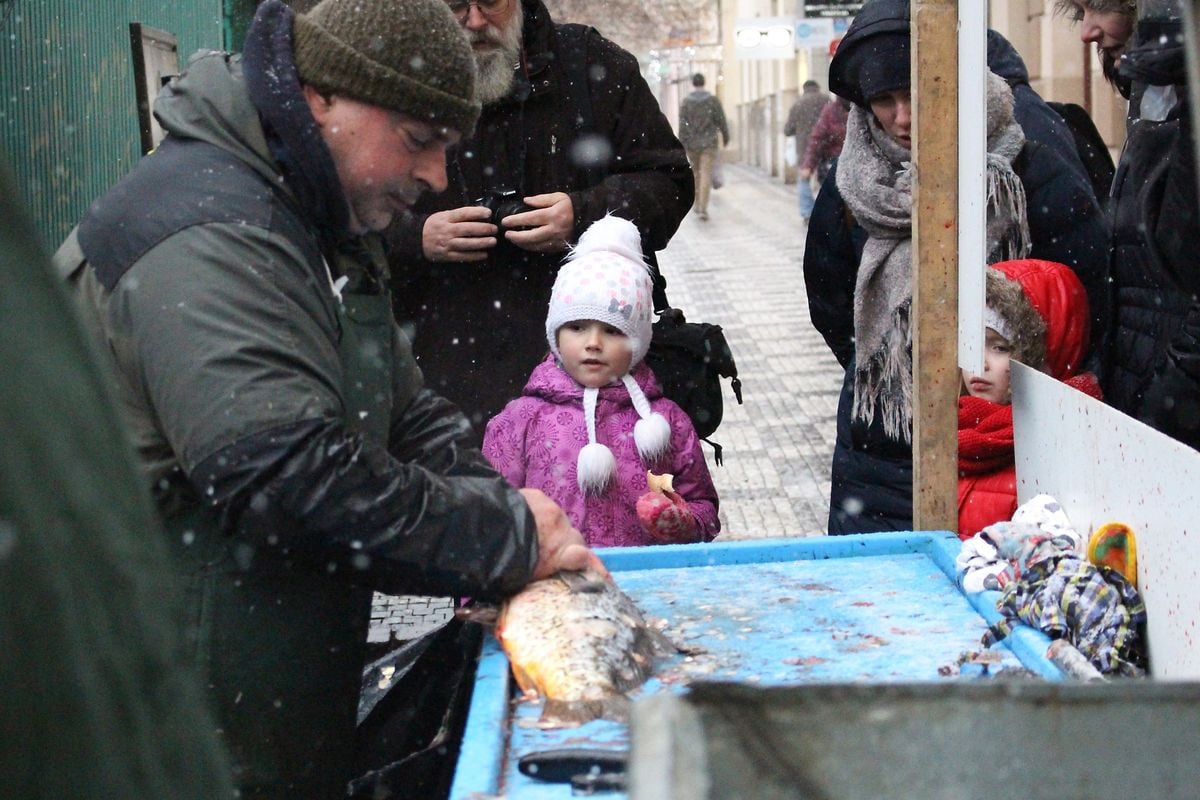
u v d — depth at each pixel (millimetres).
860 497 3580
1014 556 2365
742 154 47594
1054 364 3121
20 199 770
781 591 2457
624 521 3340
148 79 6785
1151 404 2861
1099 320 3484
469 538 2113
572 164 3977
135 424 2098
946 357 2822
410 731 2621
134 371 2070
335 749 2354
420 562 2086
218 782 794
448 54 2234
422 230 3811
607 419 3385
